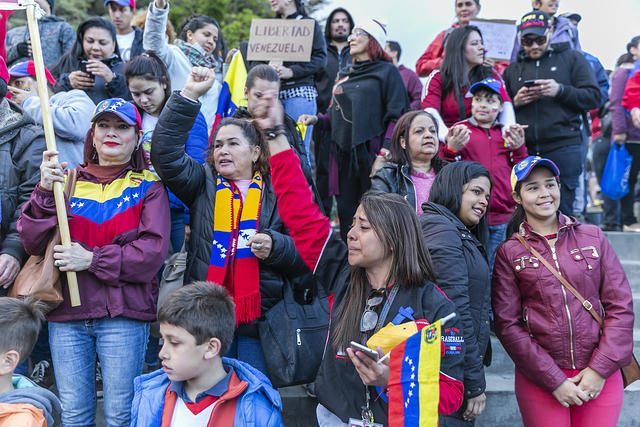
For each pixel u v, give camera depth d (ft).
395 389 6.32
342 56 19.24
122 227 9.28
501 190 13.28
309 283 10.09
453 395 6.93
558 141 15.30
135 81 11.71
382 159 13.76
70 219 9.20
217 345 7.22
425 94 14.90
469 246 9.41
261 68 12.13
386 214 7.24
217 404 7.13
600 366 9.17
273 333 9.73
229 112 14.44
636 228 19.84
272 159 7.97
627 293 9.53
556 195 9.91
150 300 9.40
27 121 10.53
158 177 9.85
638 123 17.13
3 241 9.87
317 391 7.57
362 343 7.24
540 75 15.51
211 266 9.70
